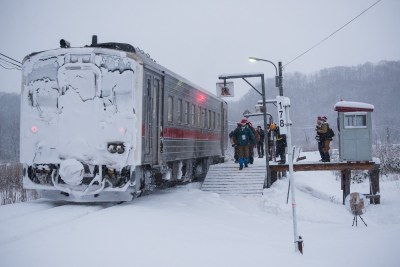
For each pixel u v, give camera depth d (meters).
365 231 8.66
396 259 6.28
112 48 9.70
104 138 8.94
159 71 10.87
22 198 13.75
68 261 5.06
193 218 8.47
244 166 14.78
